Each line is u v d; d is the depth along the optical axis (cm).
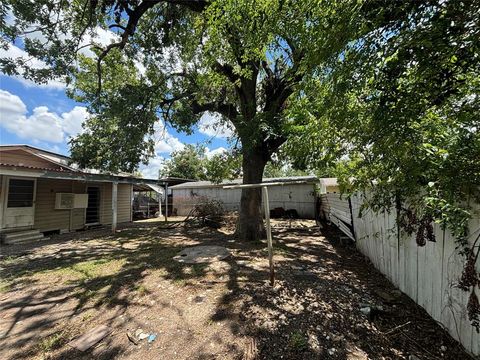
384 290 350
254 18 327
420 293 292
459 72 143
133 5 525
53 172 706
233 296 329
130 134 696
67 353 222
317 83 246
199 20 451
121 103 653
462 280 186
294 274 418
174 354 218
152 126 749
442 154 182
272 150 751
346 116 209
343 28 173
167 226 1038
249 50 395
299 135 336
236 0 323
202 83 623
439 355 215
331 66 195
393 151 199
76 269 457
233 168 968
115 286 372
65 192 920
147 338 242
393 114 166
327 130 254
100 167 816
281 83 617
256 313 284
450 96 165
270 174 2178
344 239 666
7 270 458
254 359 211
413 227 266
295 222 1184
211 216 1079
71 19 564
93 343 235
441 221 198
